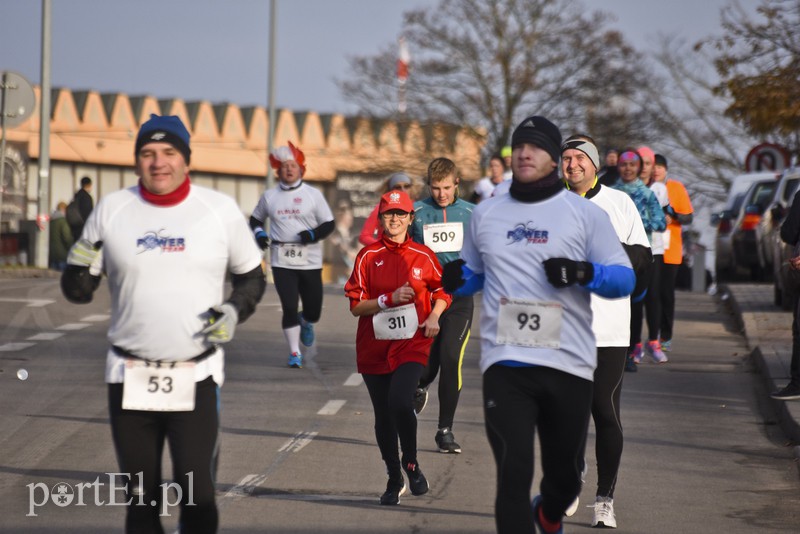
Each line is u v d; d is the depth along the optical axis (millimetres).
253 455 22969
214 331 13508
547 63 124812
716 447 24328
